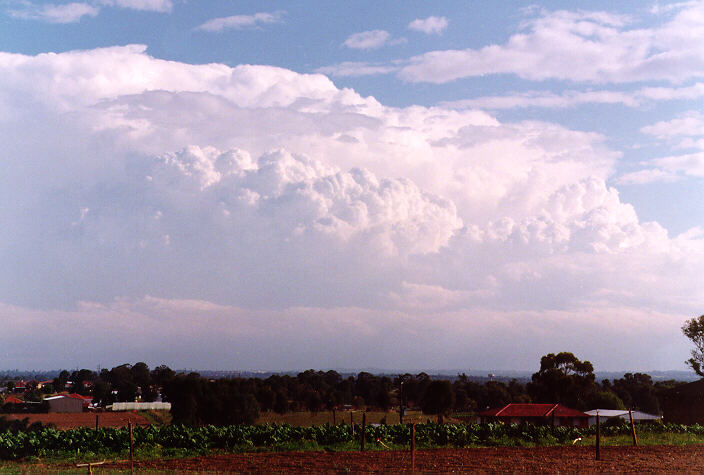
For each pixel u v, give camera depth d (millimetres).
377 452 51719
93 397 183250
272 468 41062
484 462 45562
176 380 112125
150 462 44469
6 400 158750
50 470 38000
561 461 46656
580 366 130500
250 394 117062
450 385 143750
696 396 84250
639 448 57125
